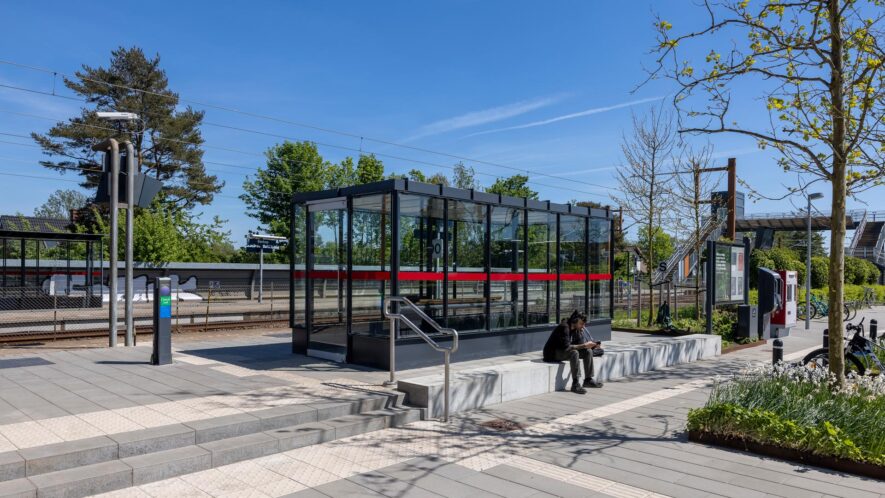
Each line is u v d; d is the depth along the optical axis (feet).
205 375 26.78
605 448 19.86
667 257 96.58
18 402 21.20
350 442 20.10
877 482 16.83
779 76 23.12
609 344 40.19
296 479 16.66
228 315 59.31
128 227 36.63
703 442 20.44
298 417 20.47
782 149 24.86
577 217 40.57
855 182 24.04
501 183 147.23
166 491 15.64
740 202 124.16
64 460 15.66
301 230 34.09
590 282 41.68
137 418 19.19
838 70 21.93
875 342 33.63
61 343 39.22
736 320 51.60
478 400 25.36
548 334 37.55
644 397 27.63
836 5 21.76
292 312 34.09
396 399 23.47
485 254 34.19
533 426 22.52
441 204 31.60
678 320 55.52
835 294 22.11
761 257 104.22
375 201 30.35
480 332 33.09
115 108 118.01
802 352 44.24
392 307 28.71
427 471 17.49
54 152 115.55
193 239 122.83
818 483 16.71
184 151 125.90
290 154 151.02
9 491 14.12
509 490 16.14
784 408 20.33
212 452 17.37
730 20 23.44
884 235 192.34
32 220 144.66
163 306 29.53
